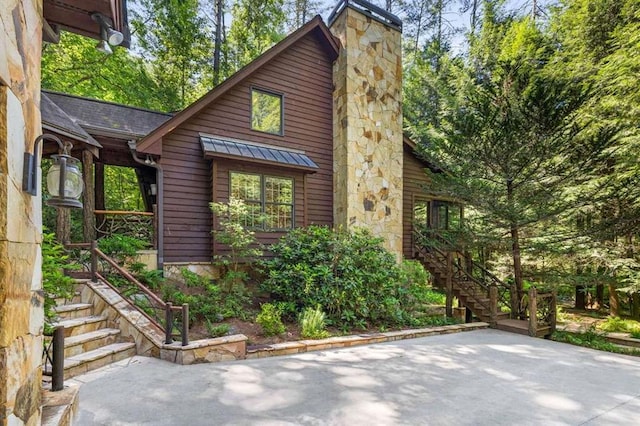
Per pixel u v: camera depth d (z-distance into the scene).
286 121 8.43
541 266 9.55
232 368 4.00
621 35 8.50
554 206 7.25
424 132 14.27
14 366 1.38
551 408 3.12
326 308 6.18
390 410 2.98
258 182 7.64
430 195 10.87
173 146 7.01
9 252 1.33
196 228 7.17
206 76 15.00
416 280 8.67
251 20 14.90
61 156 2.12
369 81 8.94
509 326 6.92
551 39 12.16
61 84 11.45
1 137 1.28
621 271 8.52
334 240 6.97
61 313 4.38
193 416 2.77
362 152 8.66
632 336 6.83
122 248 6.04
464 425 2.75
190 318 5.12
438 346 5.37
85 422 2.63
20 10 1.52
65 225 5.86
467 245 8.24
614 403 3.26
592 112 8.28
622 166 7.86
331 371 3.98
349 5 8.71
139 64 12.81
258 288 6.62
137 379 3.54
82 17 2.88
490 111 7.21
